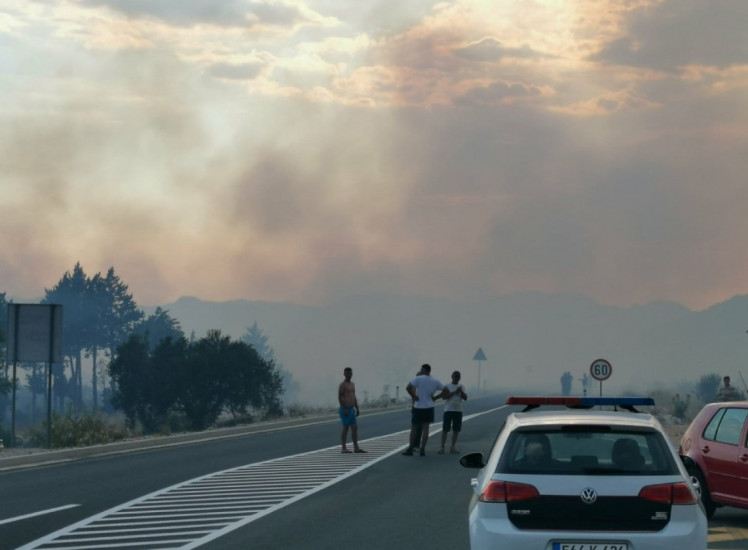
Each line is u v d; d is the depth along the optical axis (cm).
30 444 3250
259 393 5444
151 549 1349
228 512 1716
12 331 3116
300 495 1947
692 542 884
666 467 906
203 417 5347
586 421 930
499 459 932
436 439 3512
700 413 1639
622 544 887
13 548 1365
